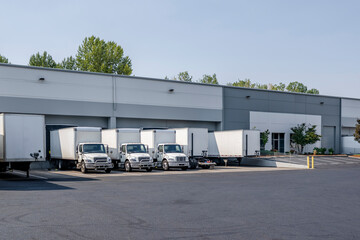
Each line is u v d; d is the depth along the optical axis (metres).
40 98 31.28
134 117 36.09
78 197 13.17
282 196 13.93
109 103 34.69
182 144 31.11
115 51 65.75
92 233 7.96
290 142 47.75
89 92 33.72
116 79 35.22
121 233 7.98
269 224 9.06
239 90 43.53
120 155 28.03
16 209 10.69
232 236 7.87
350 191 15.59
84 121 33.91
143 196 13.61
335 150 52.00
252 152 34.06
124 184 17.84
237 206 11.62
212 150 36.75
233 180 20.33
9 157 19.84
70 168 28.70
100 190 15.29
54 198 12.88
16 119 20.12
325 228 8.68
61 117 32.69
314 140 46.97
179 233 8.06
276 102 46.47
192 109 39.88
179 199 12.95
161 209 10.95
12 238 7.51
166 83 38.25
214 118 41.41
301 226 8.87
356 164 36.25
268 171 28.22
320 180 20.52
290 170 29.44
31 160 20.42
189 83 39.78
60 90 32.25
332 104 51.84
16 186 16.66
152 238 7.62
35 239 7.44
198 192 14.92
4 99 29.70
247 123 43.88
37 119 20.73
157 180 20.14
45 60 68.50
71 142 26.48
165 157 28.88
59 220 9.24
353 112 53.97
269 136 45.44
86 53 65.81
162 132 30.03
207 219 9.59
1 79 29.66
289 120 47.56
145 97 36.81
